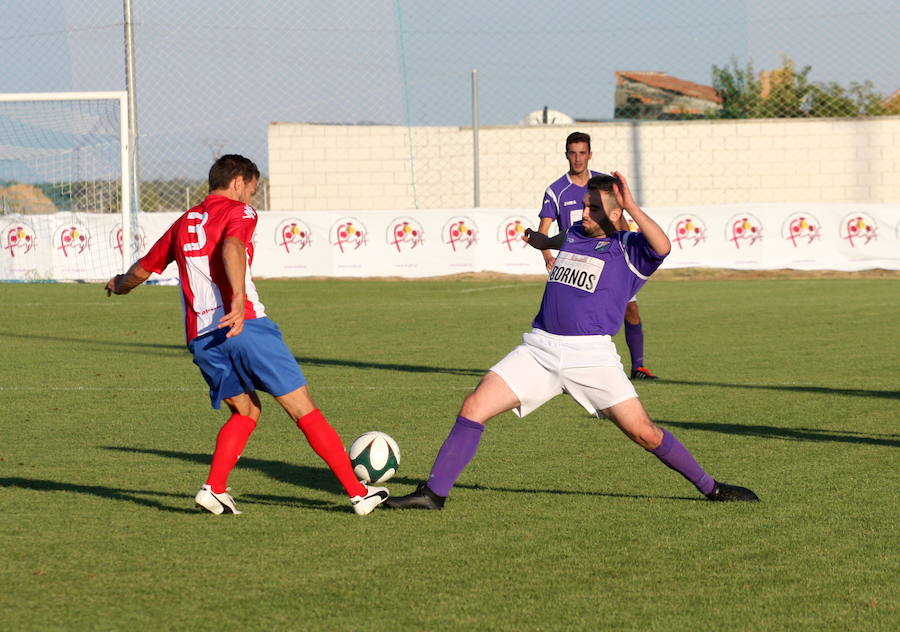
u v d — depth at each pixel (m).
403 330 53.28
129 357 43.94
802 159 110.19
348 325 55.56
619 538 17.95
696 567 16.33
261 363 18.83
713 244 86.94
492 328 54.03
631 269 19.50
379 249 88.81
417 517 19.39
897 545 17.52
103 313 63.88
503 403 19.89
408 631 13.63
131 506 20.23
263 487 21.91
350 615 14.21
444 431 28.20
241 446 19.55
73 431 28.17
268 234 89.44
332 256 89.00
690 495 21.11
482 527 18.69
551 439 27.02
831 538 17.95
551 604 14.65
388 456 21.83
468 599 14.85
